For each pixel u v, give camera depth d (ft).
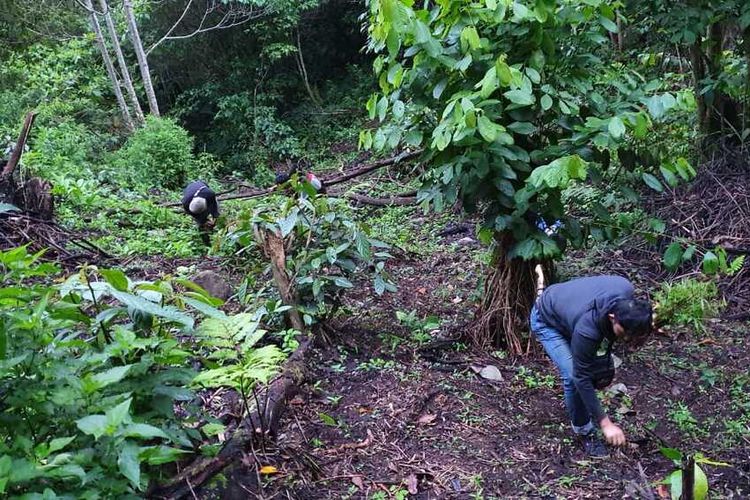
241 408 11.68
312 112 58.85
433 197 14.52
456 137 12.54
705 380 14.38
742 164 22.25
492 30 14.10
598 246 21.57
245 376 9.74
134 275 21.61
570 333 11.60
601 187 19.22
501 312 15.78
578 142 13.57
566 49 14.42
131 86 50.70
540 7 12.75
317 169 49.08
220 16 58.49
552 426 12.91
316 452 11.73
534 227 14.49
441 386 14.24
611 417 13.15
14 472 6.53
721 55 23.90
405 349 15.94
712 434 12.57
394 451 11.97
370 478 11.10
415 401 13.55
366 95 59.16
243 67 59.52
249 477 10.28
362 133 15.10
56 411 7.83
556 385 14.33
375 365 15.02
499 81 12.39
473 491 10.88
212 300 9.86
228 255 22.52
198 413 9.77
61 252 22.34
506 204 14.10
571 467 11.63
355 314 18.11
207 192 24.59
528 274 15.43
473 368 14.85
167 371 8.86
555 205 14.06
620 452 12.00
